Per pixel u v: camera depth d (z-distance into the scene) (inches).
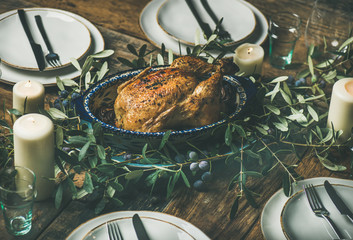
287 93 52.2
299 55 62.8
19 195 42.1
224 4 65.7
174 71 49.8
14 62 57.6
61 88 52.9
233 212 44.8
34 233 44.2
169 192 45.3
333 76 54.9
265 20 65.1
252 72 56.8
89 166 49.1
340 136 51.0
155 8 66.1
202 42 61.9
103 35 63.1
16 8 66.1
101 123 46.4
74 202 46.3
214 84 48.2
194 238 42.0
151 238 42.1
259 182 48.5
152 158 46.2
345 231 43.4
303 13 69.1
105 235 42.0
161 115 47.4
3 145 48.7
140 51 54.6
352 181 46.7
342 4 66.2
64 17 62.6
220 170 49.3
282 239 42.7
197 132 47.1
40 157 44.5
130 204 46.4
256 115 51.3
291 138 52.2
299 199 44.8
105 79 50.2
